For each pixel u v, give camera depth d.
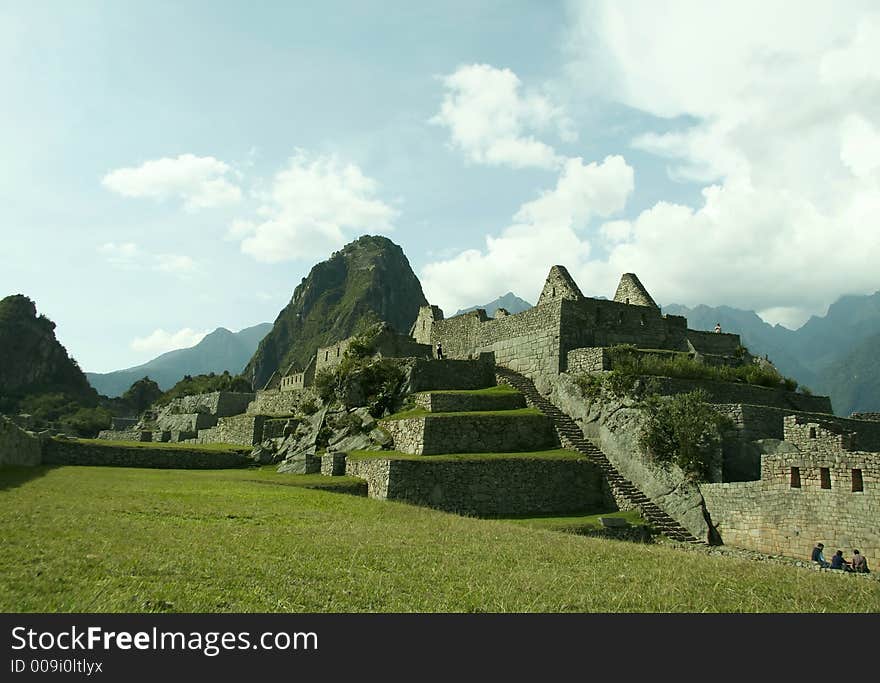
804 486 27.30
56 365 175.50
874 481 24.72
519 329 50.59
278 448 48.84
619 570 19.33
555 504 36.00
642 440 36.03
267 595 14.20
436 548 20.69
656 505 34.44
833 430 34.66
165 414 94.00
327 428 47.19
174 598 13.42
